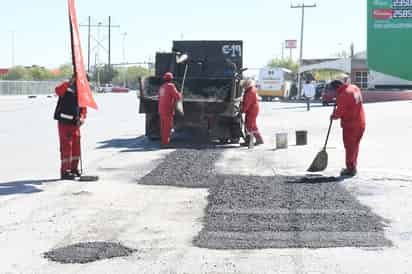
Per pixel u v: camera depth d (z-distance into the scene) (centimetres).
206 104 1956
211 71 2270
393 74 5009
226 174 1316
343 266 691
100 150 1812
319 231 835
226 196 1059
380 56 5016
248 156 1652
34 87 8869
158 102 2011
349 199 1032
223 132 1989
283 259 716
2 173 1345
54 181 1240
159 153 1731
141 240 800
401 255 732
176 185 1190
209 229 848
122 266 694
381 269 682
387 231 843
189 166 1430
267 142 2053
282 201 1017
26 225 879
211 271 675
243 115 2100
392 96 5209
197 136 2059
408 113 3544
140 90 2072
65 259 718
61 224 884
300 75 7300
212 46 2286
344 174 1294
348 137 1278
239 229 847
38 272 676
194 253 741
